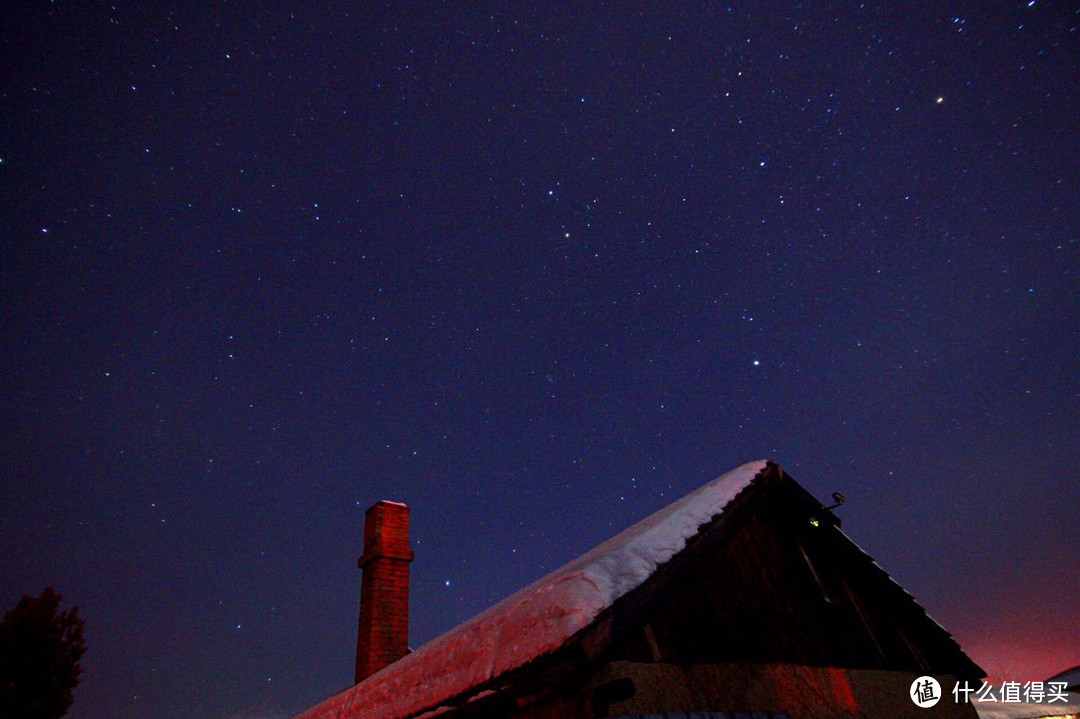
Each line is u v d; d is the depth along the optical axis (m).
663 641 3.11
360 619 7.49
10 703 10.61
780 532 4.79
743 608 3.84
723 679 3.30
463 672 2.83
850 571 5.15
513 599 4.02
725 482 4.22
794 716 3.60
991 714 8.18
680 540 3.30
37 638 11.15
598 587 2.63
